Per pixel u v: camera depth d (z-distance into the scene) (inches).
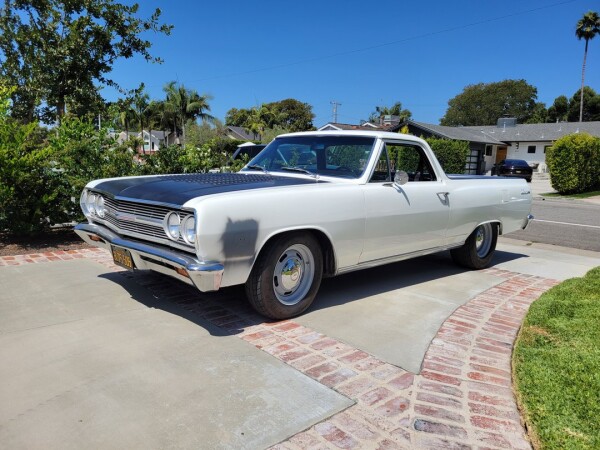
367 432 98.0
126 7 384.2
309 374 121.6
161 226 142.1
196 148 339.6
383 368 126.6
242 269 138.9
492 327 159.2
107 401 106.0
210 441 93.0
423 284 212.8
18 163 254.5
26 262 228.4
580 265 264.5
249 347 136.9
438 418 104.0
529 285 215.6
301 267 161.5
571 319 162.7
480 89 3083.2
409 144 197.9
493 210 235.8
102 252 252.5
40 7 364.2
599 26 2283.5
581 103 2386.8
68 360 125.1
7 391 109.1
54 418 99.1
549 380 118.6
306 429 98.1
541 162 1844.2
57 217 280.7
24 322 150.8
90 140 293.1
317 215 154.6
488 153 1667.1
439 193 202.5
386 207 177.5
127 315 159.0
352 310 172.9
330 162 187.5
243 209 136.1
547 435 96.8
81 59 369.4
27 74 360.5
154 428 96.7
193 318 158.2
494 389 117.4
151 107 1870.1
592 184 863.7
